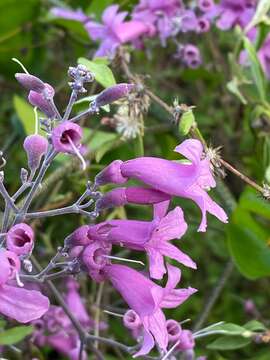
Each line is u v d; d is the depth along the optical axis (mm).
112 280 178
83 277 275
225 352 279
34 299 160
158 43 300
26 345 259
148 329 174
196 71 327
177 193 172
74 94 173
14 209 176
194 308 330
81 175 271
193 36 324
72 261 178
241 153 311
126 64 267
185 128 219
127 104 238
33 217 177
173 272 181
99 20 310
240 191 314
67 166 264
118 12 313
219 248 342
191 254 343
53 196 276
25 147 172
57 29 330
